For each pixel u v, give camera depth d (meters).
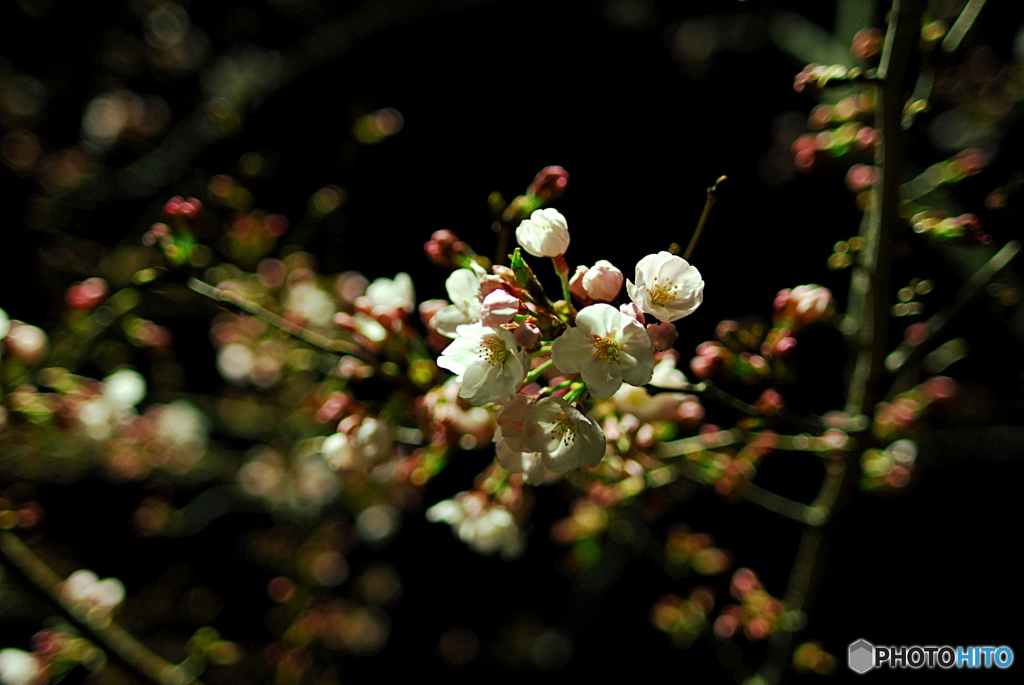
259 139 1.65
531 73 1.72
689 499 1.34
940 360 0.82
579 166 1.59
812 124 0.75
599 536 0.85
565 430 0.60
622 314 0.59
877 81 0.66
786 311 0.69
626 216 1.42
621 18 1.70
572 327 0.61
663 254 0.60
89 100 1.64
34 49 1.60
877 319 0.71
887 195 0.68
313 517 1.38
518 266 0.60
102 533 1.43
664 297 0.60
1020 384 1.16
